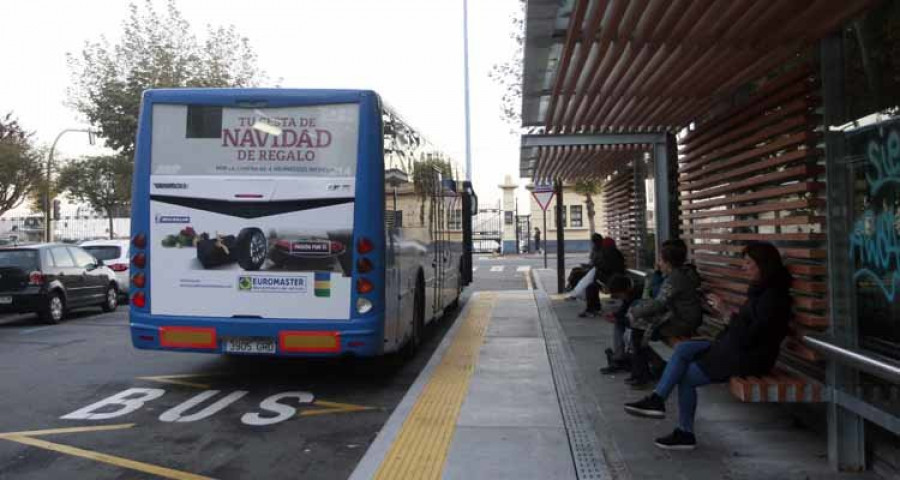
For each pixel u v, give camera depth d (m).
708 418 6.36
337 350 7.60
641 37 5.99
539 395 7.47
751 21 5.44
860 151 4.97
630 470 5.07
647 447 5.59
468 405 7.05
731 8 5.21
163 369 9.38
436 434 6.04
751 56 6.48
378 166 7.71
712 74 7.21
